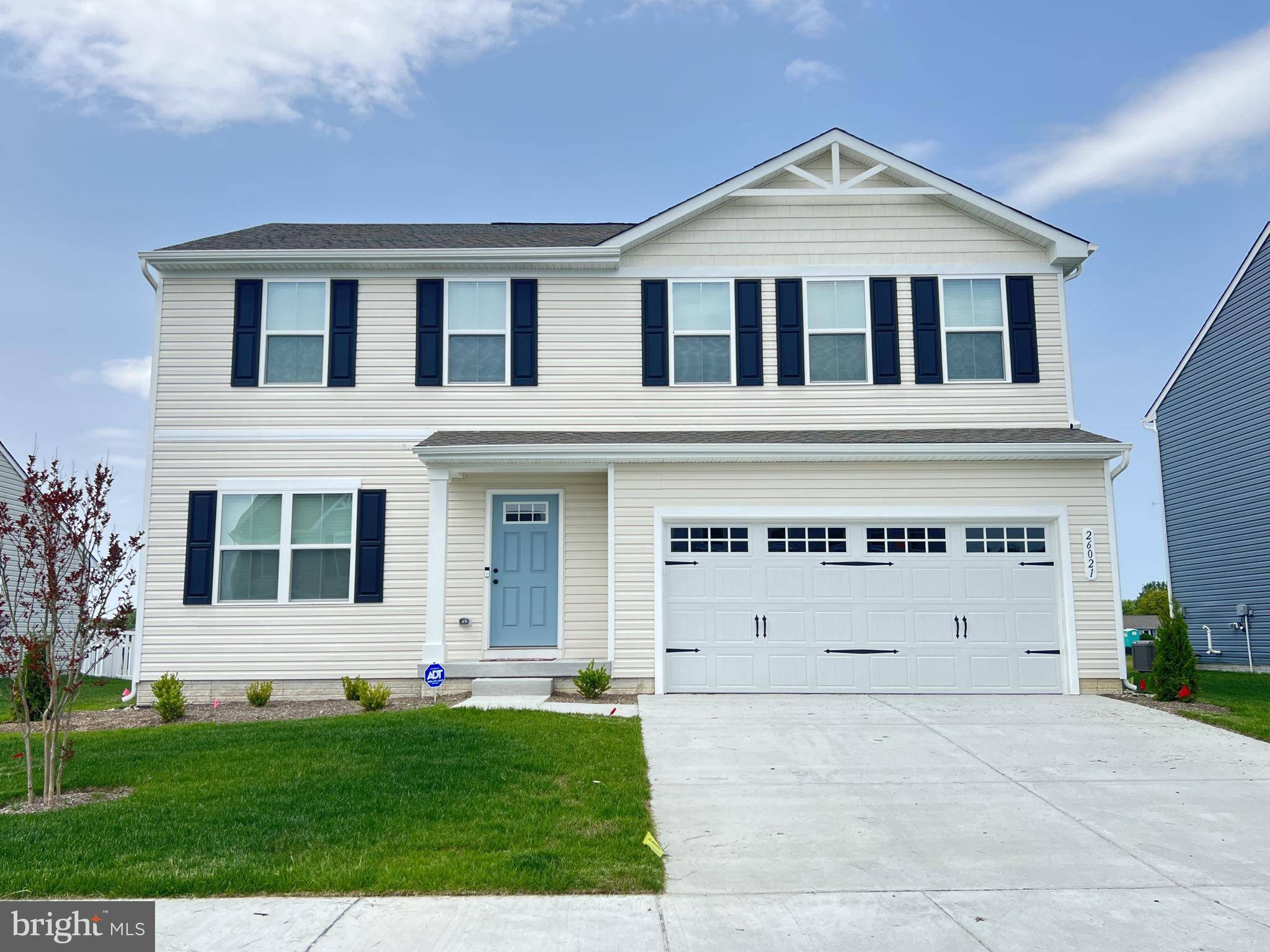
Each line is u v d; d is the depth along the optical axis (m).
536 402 14.61
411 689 13.88
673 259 14.98
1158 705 12.07
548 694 12.90
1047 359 14.78
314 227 17.38
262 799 7.41
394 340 14.69
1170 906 5.70
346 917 5.28
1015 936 5.20
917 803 7.83
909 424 14.61
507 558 14.25
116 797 7.73
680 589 13.16
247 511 14.27
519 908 5.47
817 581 13.21
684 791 8.09
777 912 5.52
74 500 7.85
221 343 14.57
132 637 14.26
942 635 13.12
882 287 14.92
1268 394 21.11
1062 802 7.89
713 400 14.66
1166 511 25.30
